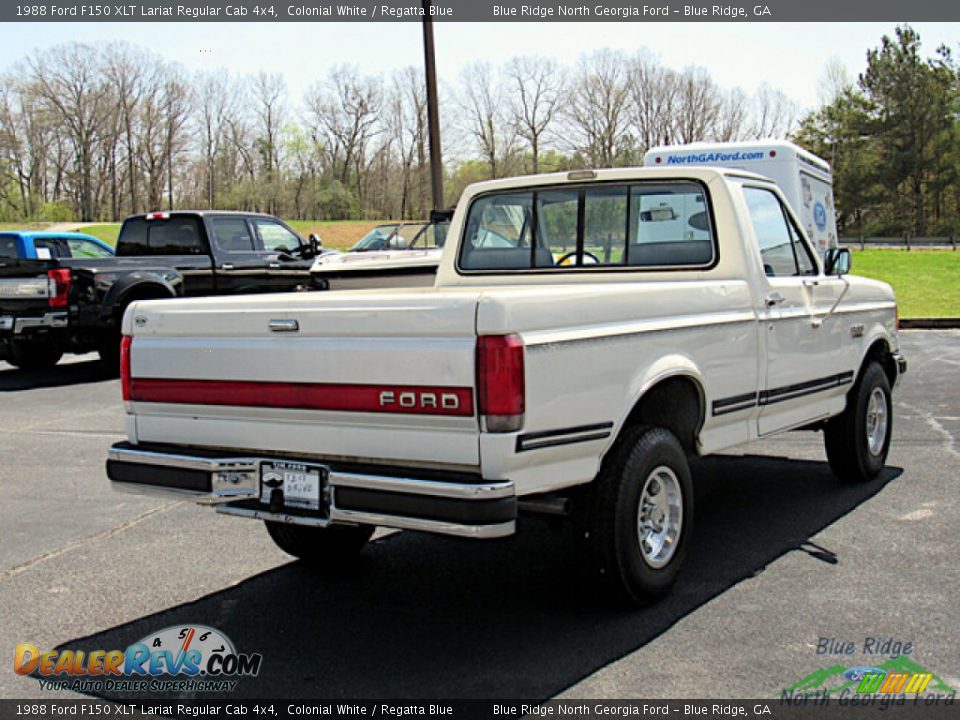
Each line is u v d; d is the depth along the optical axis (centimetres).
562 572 506
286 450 411
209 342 428
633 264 556
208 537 582
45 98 7712
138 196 8088
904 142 7294
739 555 522
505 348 359
